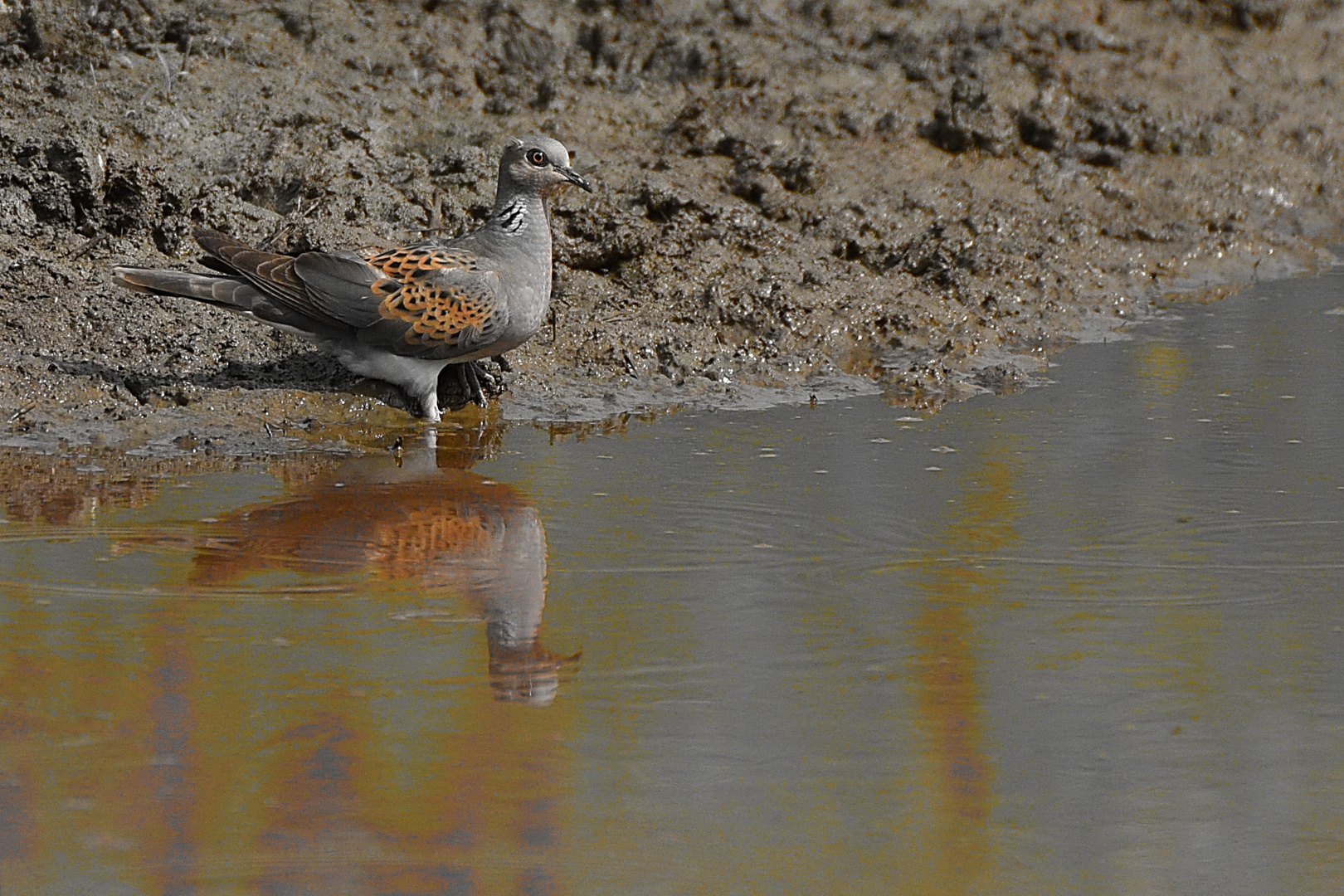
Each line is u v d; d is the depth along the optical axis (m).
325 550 9.53
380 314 11.75
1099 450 11.52
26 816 6.49
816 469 11.16
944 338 14.36
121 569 9.13
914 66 18.52
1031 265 15.76
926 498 10.53
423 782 6.83
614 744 7.19
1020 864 6.37
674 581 9.11
